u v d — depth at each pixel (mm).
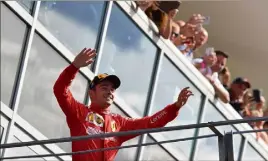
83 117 14461
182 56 22672
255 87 35094
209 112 23703
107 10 20859
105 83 14672
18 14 19234
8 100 19156
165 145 22344
